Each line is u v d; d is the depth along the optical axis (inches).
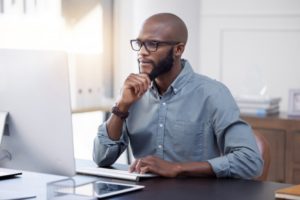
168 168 77.0
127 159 138.7
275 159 141.0
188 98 86.2
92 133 163.6
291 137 139.1
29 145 69.9
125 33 160.7
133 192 68.4
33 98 68.0
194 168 77.1
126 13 160.2
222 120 83.2
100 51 146.3
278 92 170.9
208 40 178.7
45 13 134.2
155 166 77.1
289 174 139.9
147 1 143.5
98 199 64.5
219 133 83.8
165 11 142.3
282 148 140.1
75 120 161.9
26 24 133.5
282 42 169.8
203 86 86.3
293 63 169.0
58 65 65.7
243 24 174.1
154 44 81.2
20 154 71.3
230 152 81.4
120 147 87.4
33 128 68.9
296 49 168.4
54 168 69.1
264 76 172.4
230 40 176.4
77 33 140.4
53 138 67.8
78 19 140.6
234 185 72.9
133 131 88.4
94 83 145.3
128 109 84.9
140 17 145.2
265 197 66.2
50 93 66.8
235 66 176.2
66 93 65.9
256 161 79.4
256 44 173.0
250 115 145.1
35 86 67.6
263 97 149.6
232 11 175.0
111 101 160.6
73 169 67.9
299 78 168.7
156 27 81.4
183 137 85.9
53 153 68.3
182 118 86.0
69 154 67.4
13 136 70.8
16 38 133.5
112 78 162.7
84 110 142.7
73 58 138.7
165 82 86.1
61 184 64.3
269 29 170.9
